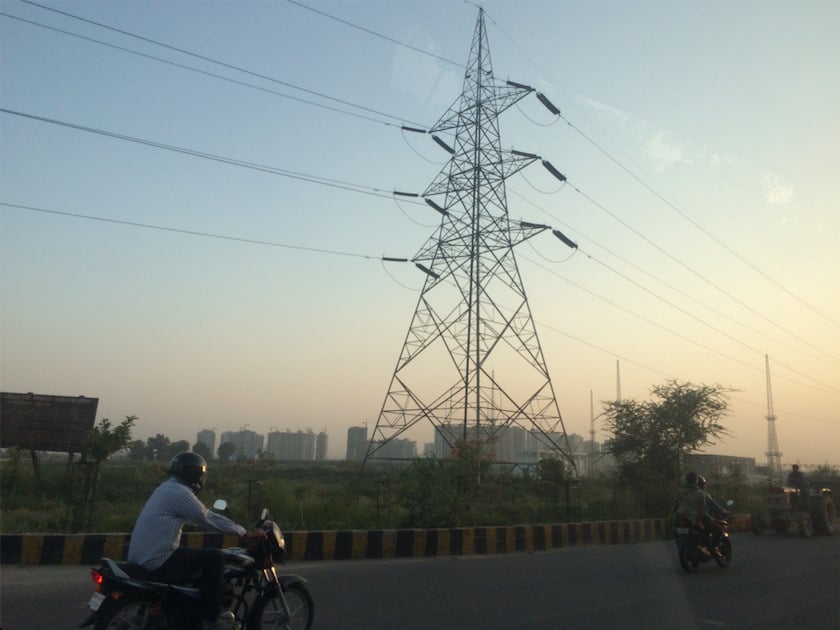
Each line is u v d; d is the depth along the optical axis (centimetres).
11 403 2761
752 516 2250
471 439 2569
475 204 3328
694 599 1051
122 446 1891
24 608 889
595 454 4388
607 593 1084
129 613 626
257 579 702
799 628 868
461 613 918
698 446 3288
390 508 1864
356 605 956
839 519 2616
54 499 2133
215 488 2464
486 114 3438
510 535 1664
